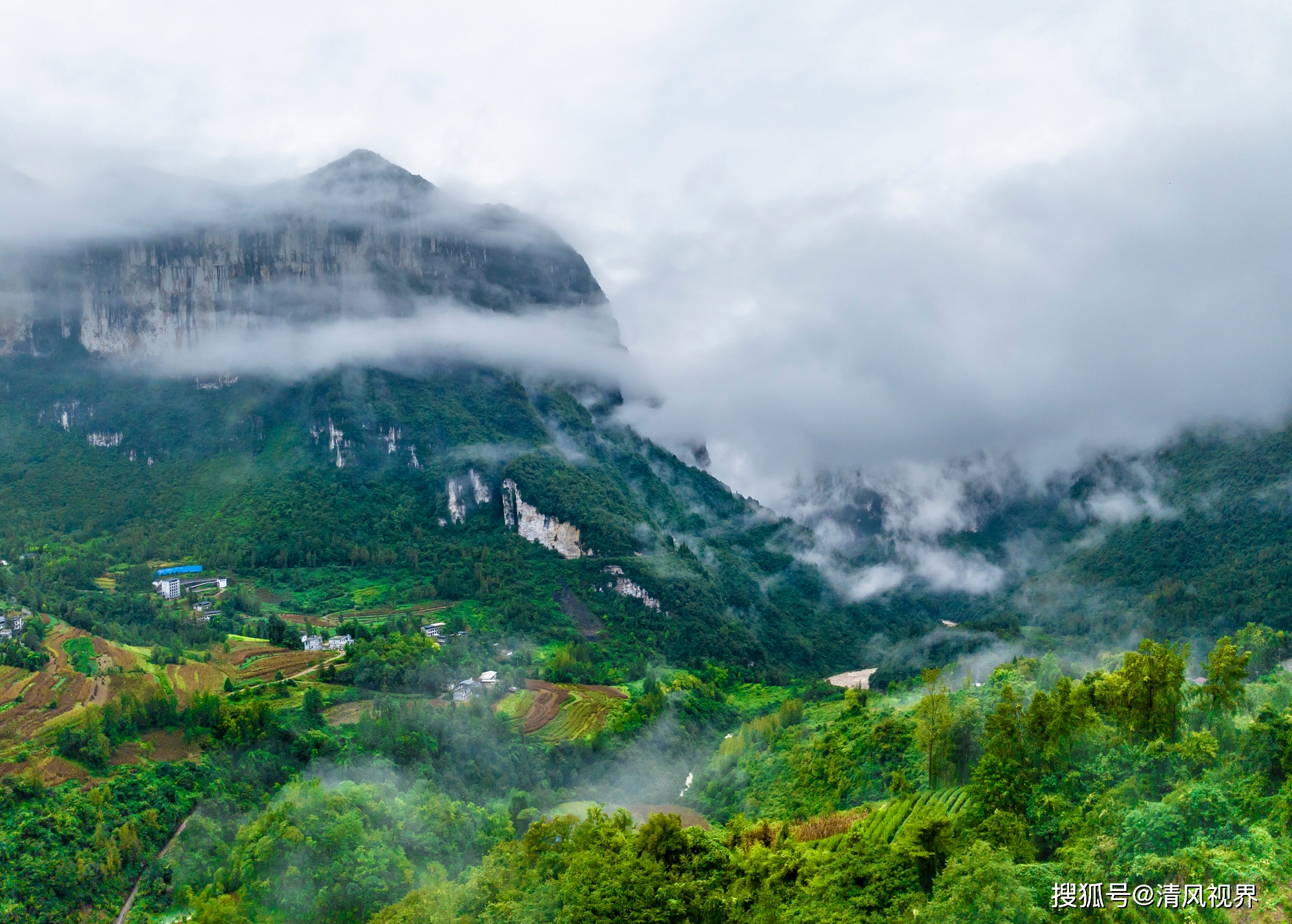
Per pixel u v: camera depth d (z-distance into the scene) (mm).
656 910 86938
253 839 118500
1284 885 71312
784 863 97312
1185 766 90938
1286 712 90688
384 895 108500
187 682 175500
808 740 162375
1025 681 147500
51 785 129375
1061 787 94750
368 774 148125
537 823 109562
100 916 113688
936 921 77062
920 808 106688
